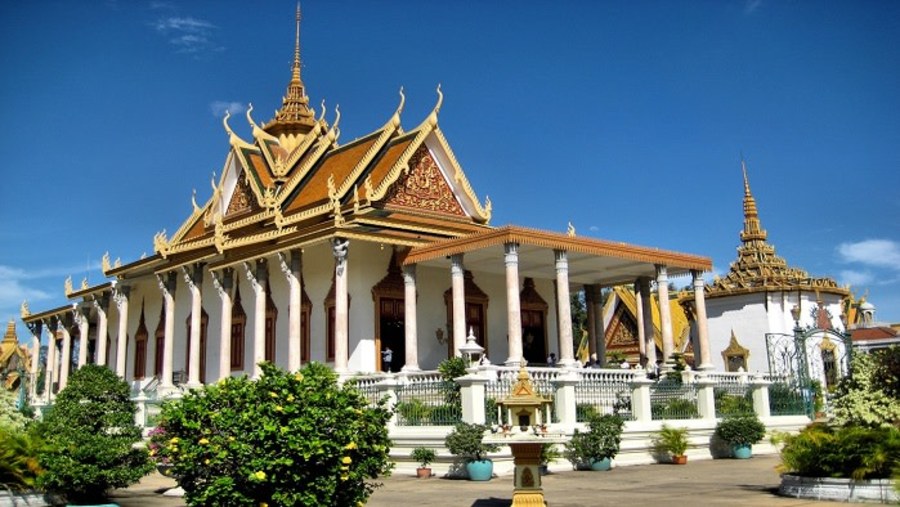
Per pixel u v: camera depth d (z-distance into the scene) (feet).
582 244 97.40
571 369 83.15
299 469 35.06
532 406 45.29
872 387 53.98
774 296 142.10
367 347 106.01
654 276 119.65
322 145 135.85
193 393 38.04
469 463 67.36
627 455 79.05
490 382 73.10
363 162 120.16
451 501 53.06
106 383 57.11
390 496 56.29
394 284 110.11
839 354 134.51
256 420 35.01
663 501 50.42
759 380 97.60
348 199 117.60
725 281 147.64
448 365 79.61
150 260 136.26
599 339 126.41
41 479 50.85
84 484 51.62
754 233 151.74
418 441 73.77
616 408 80.69
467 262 108.27
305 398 36.14
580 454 73.05
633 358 174.91
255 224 126.93
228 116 138.41
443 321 113.09
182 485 36.78
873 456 47.52
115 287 147.84
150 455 54.13
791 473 52.90
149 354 148.87
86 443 51.98
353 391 38.42
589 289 128.06
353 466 37.09
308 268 114.73
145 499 58.75
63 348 169.07
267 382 36.52
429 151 123.75
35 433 56.44
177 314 139.85
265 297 115.34
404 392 78.69
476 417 70.44
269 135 147.84
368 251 108.99
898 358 53.93
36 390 180.24
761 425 87.81
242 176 135.95
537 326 125.39
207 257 122.52
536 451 44.50
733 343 144.56
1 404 66.03
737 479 64.23
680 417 86.84
